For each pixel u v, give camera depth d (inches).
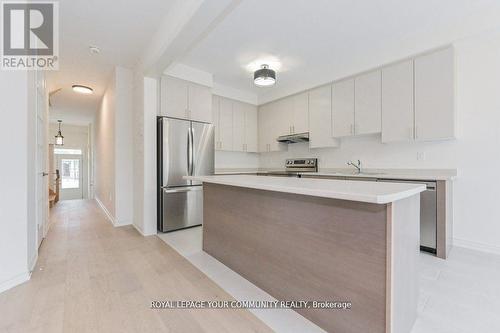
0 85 68.0
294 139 169.2
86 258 91.9
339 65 136.9
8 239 69.0
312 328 54.2
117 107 141.8
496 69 94.4
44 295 65.5
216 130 172.1
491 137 96.2
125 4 84.6
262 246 71.1
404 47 110.2
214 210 94.3
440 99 102.0
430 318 55.9
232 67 142.3
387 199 38.2
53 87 173.6
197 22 75.8
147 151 124.3
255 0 82.6
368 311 46.3
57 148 320.8
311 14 90.7
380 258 44.4
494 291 67.1
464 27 94.3
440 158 110.2
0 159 67.8
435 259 89.4
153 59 105.8
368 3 84.6
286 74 152.3
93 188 288.5
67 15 90.3
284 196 64.2
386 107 119.0
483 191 98.2
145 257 93.8
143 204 123.9
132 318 56.2
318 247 55.4
